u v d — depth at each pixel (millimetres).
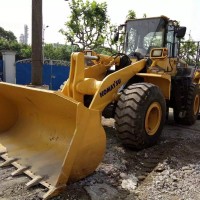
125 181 3492
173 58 6043
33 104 3857
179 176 3703
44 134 3914
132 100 4246
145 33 5934
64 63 16328
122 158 4199
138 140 4340
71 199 2982
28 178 3297
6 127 4398
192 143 5328
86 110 3053
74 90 4062
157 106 4656
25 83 13625
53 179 3129
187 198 3178
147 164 4094
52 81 14164
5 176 3342
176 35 6035
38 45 7430
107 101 4172
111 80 4219
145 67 5035
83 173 3268
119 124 4301
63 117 3613
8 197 2934
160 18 5789
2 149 3926
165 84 5059
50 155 3578
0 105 4297
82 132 3023
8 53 13227
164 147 4852
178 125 6980
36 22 7344
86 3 16375
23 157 3686
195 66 7355
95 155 3275
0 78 13320
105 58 5309
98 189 3225
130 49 6078
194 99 6809
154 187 3389
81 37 16547
